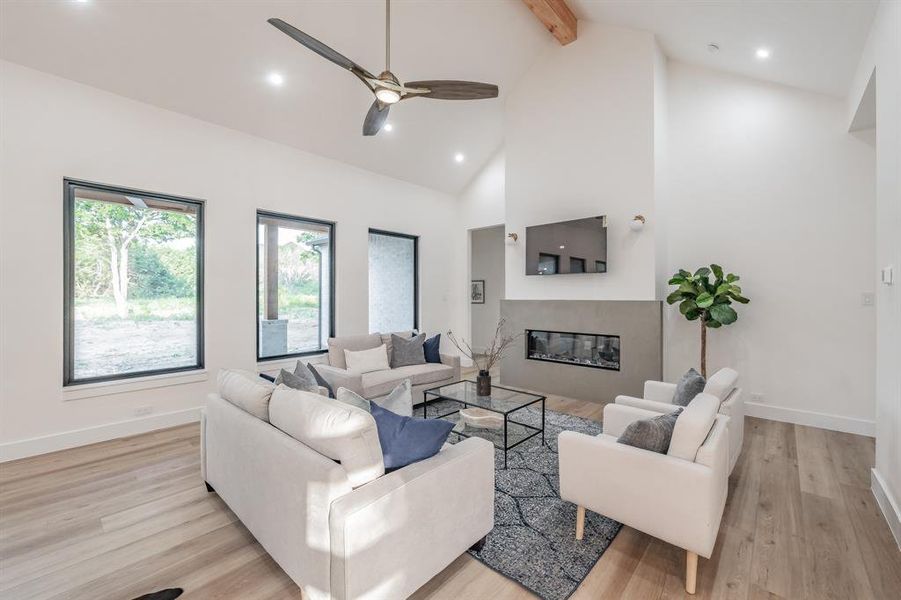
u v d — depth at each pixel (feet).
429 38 13.03
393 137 16.71
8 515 7.51
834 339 12.01
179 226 13.00
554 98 15.99
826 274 12.08
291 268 15.92
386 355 14.84
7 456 9.78
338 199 17.03
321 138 15.44
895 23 6.95
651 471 5.75
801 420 12.45
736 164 13.41
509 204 17.42
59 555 6.40
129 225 12.05
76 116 10.71
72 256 11.07
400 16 11.98
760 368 13.10
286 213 15.25
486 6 12.95
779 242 12.74
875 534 6.86
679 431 5.72
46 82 10.27
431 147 18.22
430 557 5.41
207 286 13.24
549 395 16.02
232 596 5.54
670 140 14.64
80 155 10.78
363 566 4.63
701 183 14.01
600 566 6.10
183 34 10.49
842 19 8.50
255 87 12.53
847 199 11.76
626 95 14.16
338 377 12.18
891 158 7.19
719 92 13.67
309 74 12.62
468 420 10.94
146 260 12.37
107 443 11.01
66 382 10.91
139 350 12.27
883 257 7.63
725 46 11.79
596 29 14.82
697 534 5.37
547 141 16.21
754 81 13.07
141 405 11.89
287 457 5.34
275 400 6.26
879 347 7.89
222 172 13.53
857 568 6.04
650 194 13.67
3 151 9.75
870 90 9.37
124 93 11.36
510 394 11.62
